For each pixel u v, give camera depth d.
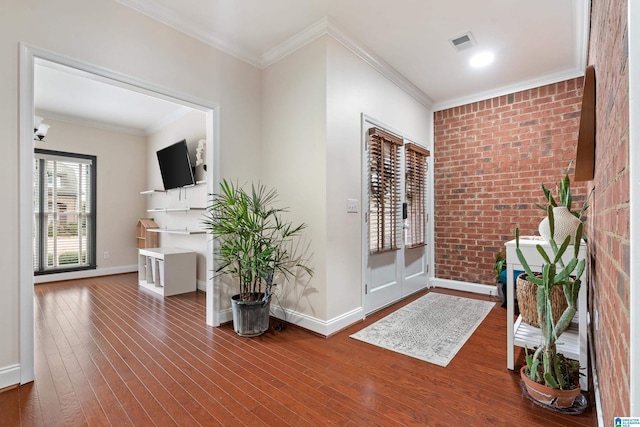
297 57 2.75
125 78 2.19
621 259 0.75
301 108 2.72
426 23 2.51
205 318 2.98
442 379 1.84
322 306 2.55
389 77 3.28
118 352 2.21
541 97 3.39
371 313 3.01
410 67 3.21
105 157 5.21
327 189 2.54
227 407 1.59
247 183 2.98
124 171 5.41
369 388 1.76
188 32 2.55
